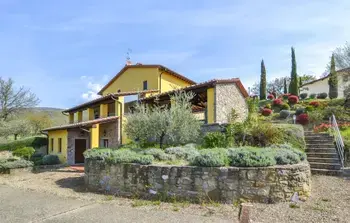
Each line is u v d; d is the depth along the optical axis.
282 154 7.57
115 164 8.70
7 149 22.72
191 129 11.18
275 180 6.79
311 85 35.72
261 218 5.63
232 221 5.54
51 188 9.80
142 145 12.03
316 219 5.47
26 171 14.62
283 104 26.75
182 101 12.18
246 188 6.83
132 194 8.15
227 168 6.98
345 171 8.98
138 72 22.17
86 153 10.22
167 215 6.03
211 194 7.04
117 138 17.00
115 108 17.92
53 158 17.02
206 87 14.27
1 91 29.08
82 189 9.45
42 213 6.45
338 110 18.55
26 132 28.12
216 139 10.85
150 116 11.12
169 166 7.62
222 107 14.13
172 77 22.28
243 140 10.89
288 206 6.40
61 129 18.45
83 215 6.18
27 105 30.91
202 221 5.57
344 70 20.95
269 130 10.69
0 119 28.42
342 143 10.02
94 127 16.42
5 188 10.22
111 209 6.66
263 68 41.88
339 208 6.06
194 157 7.83
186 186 7.32
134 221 5.65
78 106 21.61
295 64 35.75
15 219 6.02
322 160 10.01
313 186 7.98
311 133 12.72
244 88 16.00
